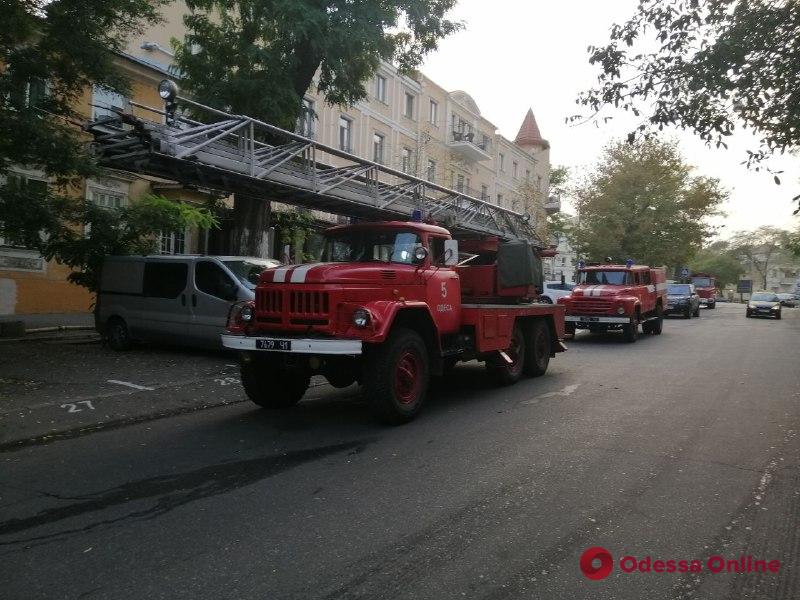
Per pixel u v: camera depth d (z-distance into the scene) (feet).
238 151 32.78
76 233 37.14
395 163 99.76
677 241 121.29
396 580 10.53
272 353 21.62
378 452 18.26
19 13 28.50
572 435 20.29
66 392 24.66
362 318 20.17
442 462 17.26
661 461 17.42
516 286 31.37
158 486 15.26
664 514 13.53
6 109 28.48
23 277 55.36
